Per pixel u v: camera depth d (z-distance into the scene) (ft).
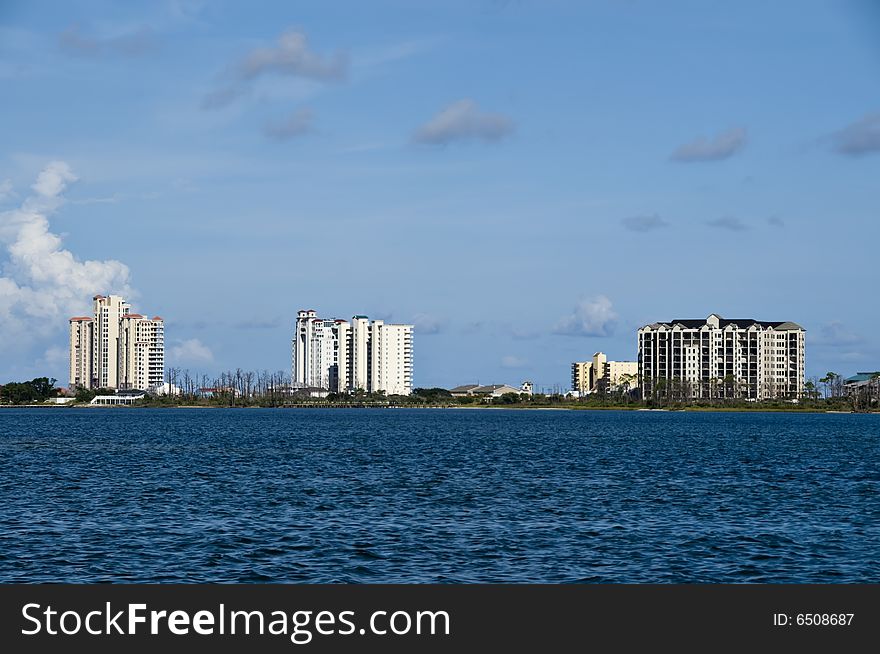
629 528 216.33
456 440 596.29
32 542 196.54
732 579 170.40
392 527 215.92
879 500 273.54
